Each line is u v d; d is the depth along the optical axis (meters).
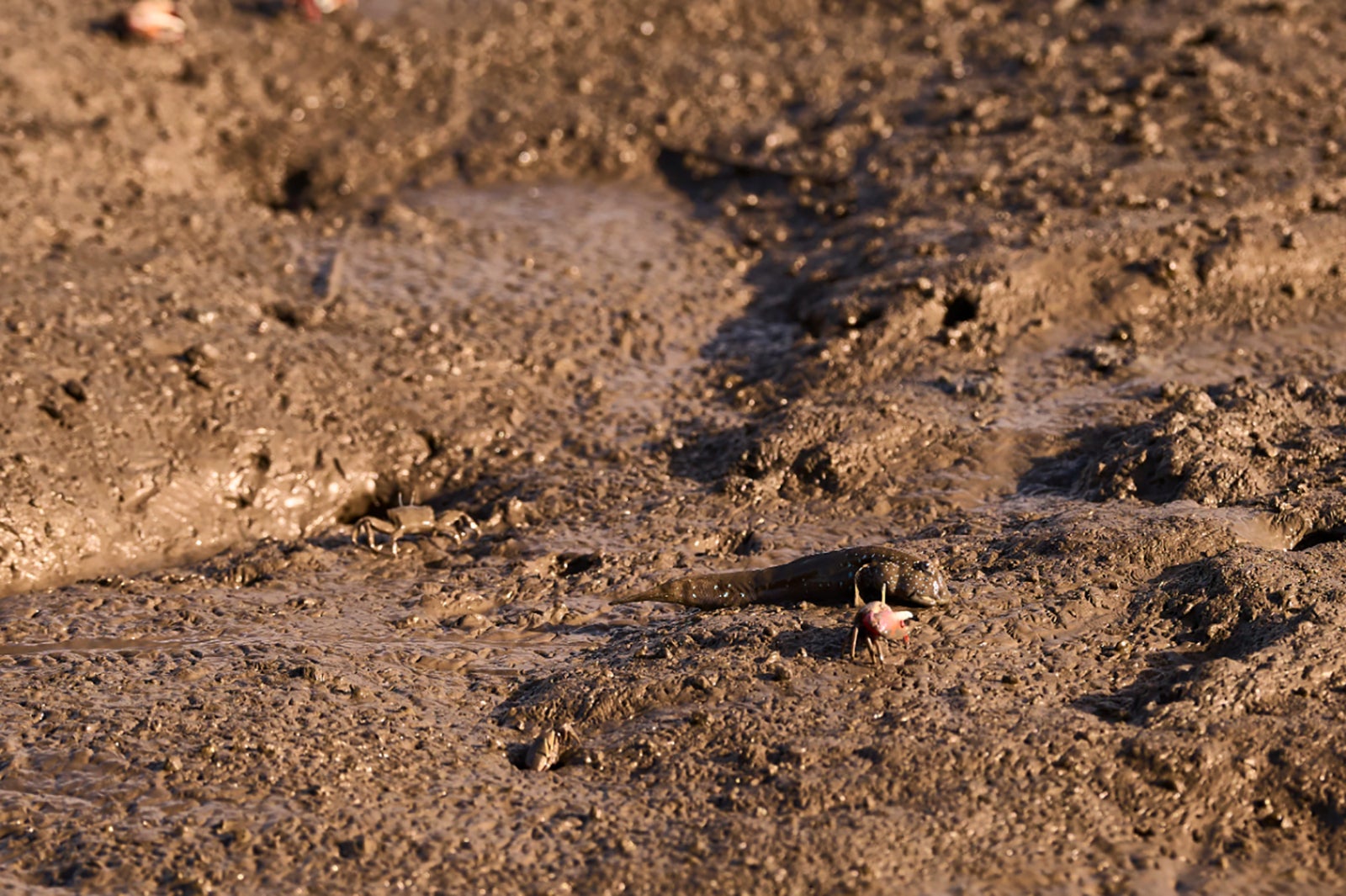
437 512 29.16
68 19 52.81
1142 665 20.72
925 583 22.14
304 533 29.38
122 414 29.52
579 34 55.50
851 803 18.08
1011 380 31.48
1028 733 19.03
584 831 18.02
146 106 47.03
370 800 18.78
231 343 32.53
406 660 22.75
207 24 54.84
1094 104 43.94
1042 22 52.62
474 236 41.28
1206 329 33.12
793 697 20.31
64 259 35.47
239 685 21.78
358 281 37.69
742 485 28.17
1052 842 17.33
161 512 28.41
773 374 33.69
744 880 16.84
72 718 20.92
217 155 47.19
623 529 27.05
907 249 37.25
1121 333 32.75
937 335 33.59
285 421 30.56
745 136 46.66
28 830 18.31
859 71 50.38
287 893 16.98
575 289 38.03
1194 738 18.53
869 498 27.36
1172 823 17.64
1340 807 17.55
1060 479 27.41
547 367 33.97
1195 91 44.28
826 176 43.72
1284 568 22.08
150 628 24.30
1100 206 37.41
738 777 18.83
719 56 52.50
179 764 19.48
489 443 31.12
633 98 49.75
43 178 40.03
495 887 17.05
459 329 35.22
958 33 52.56
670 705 20.61
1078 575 23.08
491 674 22.34
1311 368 31.00
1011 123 44.16
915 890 16.61
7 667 22.81
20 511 27.02
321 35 54.75
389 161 47.16
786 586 23.44
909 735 19.16
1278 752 18.22
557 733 20.31
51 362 30.41
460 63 52.91
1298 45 47.12
